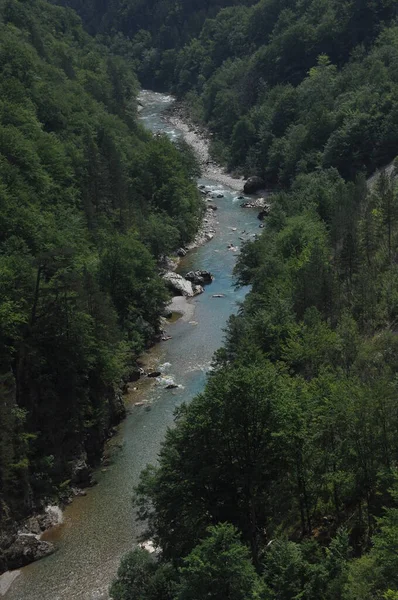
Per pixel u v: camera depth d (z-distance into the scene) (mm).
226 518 43156
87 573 50719
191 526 43875
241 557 34000
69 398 63844
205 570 33406
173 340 88875
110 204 110875
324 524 43500
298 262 83500
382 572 31141
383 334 59562
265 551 42062
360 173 107125
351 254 77062
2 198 81375
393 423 39938
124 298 86562
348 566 33094
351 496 42281
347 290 74812
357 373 52844
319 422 42406
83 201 103688
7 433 54781
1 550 51688
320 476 41688
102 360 68750
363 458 40000
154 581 40688
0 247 75750
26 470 56812
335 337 59688
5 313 59406
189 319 94938
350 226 85250
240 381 42344
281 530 44188
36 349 62500
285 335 66625
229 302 99688
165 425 69562
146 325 87250
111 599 46750
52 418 62188
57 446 61688
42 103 119750
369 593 30609
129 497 59156
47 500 57844
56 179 102625
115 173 113000
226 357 69000
